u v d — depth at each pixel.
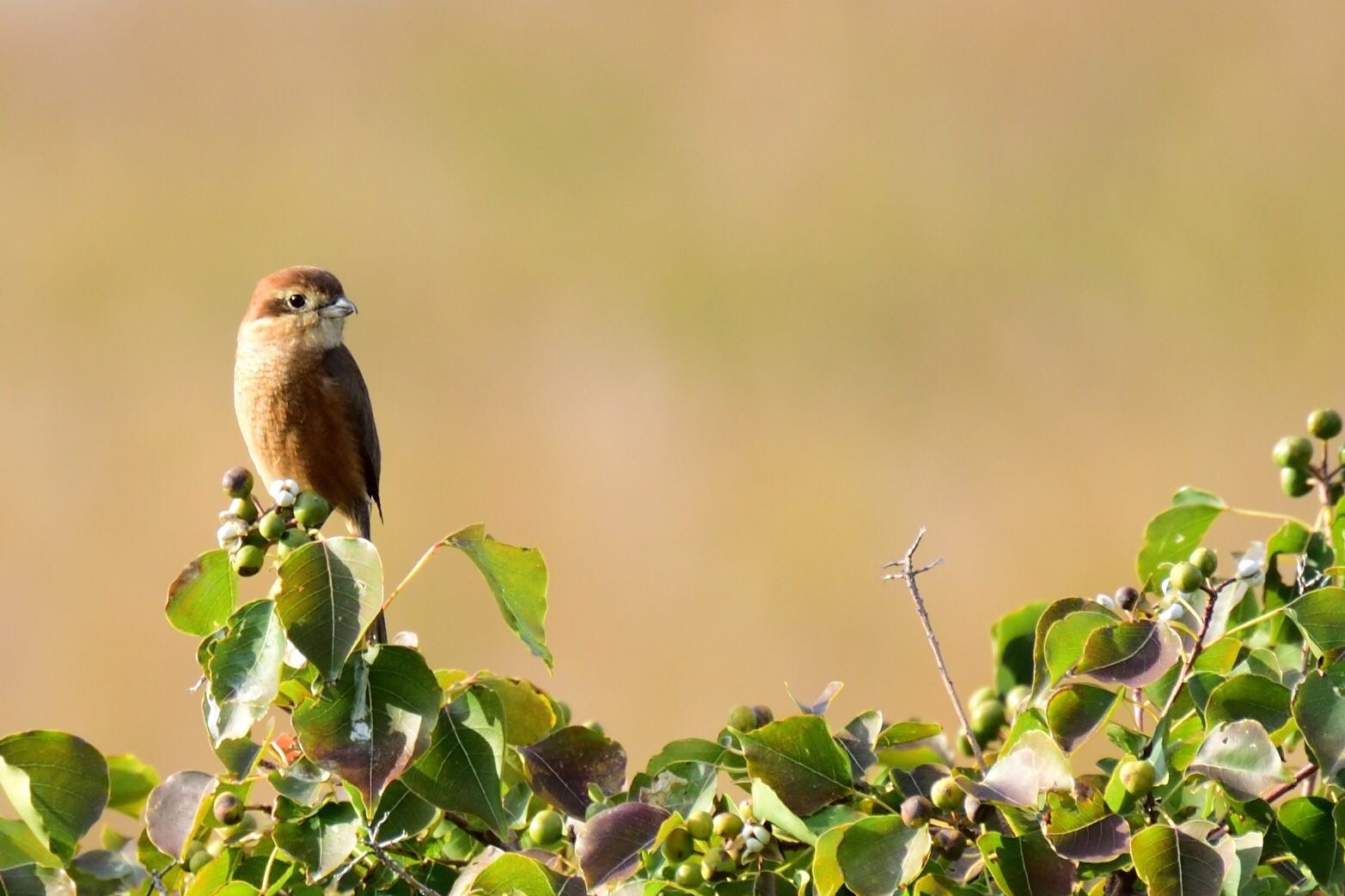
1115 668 6.07
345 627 5.96
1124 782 5.72
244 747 6.44
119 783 7.67
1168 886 5.37
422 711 6.00
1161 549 7.58
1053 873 5.58
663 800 6.32
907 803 5.72
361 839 6.20
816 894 5.82
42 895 6.20
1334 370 25.03
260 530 6.63
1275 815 5.91
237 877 6.39
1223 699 5.99
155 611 21.11
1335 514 7.10
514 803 6.81
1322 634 6.03
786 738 6.18
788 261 29.14
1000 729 7.80
